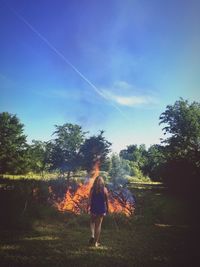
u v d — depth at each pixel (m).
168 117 55.25
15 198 12.41
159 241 8.89
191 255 7.57
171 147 53.75
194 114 54.19
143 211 12.93
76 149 45.88
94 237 8.37
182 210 15.06
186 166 27.06
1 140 75.38
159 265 6.70
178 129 54.78
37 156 74.00
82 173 45.31
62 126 45.94
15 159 73.38
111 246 8.16
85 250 7.65
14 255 6.94
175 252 7.80
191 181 24.72
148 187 34.66
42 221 10.88
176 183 26.66
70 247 7.88
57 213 11.78
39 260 6.67
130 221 11.14
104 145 43.72
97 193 8.31
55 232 9.54
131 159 101.56
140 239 9.06
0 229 9.50
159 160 53.22
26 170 73.69
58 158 44.78
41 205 12.55
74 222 10.59
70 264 6.51
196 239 9.26
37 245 7.91
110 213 11.37
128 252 7.64
